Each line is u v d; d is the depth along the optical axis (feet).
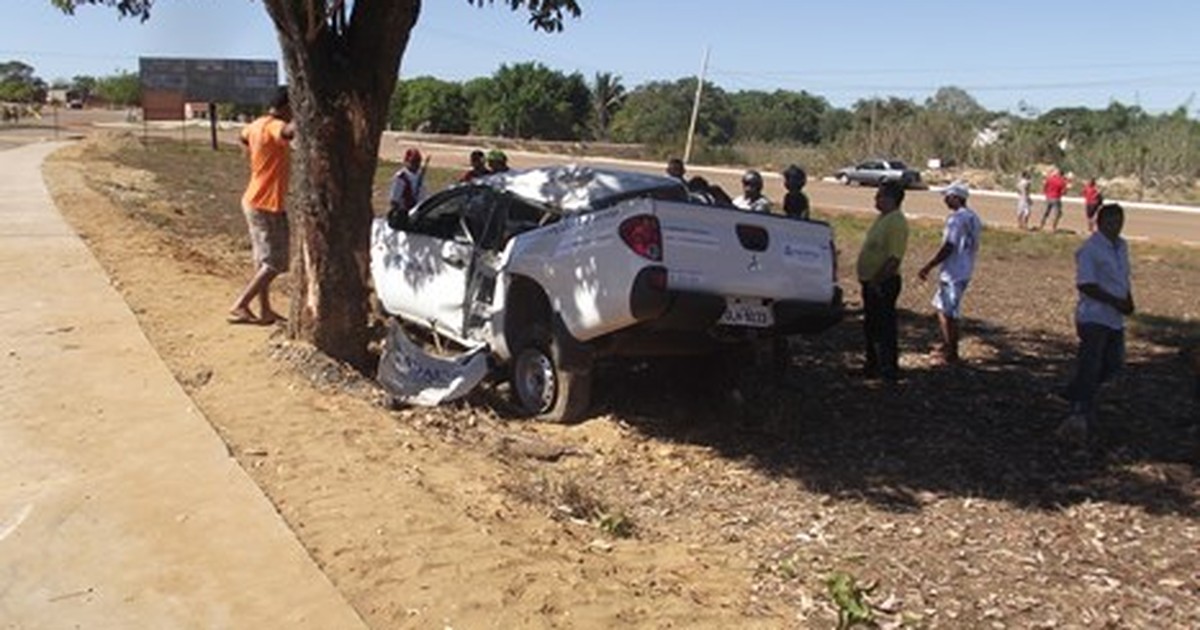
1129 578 17.58
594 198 26.09
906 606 16.15
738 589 16.19
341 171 26.22
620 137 347.15
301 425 21.74
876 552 18.35
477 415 25.11
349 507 17.57
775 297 24.86
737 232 24.31
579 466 22.50
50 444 19.98
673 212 23.32
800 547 18.48
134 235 48.78
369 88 25.88
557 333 24.73
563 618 14.28
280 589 14.66
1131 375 32.22
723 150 238.27
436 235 29.32
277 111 28.73
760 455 23.71
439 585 14.92
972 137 225.56
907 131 227.61
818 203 128.57
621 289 23.08
